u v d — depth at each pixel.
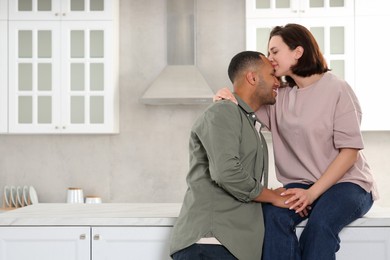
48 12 5.11
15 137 5.55
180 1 5.30
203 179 2.40
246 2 4.99
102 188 5.52
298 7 4.98
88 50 5.10
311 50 2.63
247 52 2.54
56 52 5.11
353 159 2.49
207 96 5.00
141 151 5.51
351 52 4.98
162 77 5.19
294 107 2.62
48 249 2.66
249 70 2.50
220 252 2.34
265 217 2.42
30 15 5.12
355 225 2.50
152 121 5.51
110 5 5.09
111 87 5.09
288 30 2.65
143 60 5.51
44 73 5.13
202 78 5.17
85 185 5.53
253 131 2.44
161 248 2.63
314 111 2.56
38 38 5.14
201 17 5.51
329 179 2.44
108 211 2.89
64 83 5.11
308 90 2.62
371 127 4.98
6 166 5.55
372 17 4.97
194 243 2.34
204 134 2.33
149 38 5.52
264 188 2.42
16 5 5.12
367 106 4.98
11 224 2.66
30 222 2.66
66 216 2.70
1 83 5.12
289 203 2.40
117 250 2.65
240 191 2.32
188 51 5.28
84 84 5.10
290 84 2.72
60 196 5.53
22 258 2.66
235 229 2.35
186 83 5.12
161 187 5.50
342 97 2.55
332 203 2.39
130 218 2.64
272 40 2.67
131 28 5.52
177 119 5.51
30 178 5.54
